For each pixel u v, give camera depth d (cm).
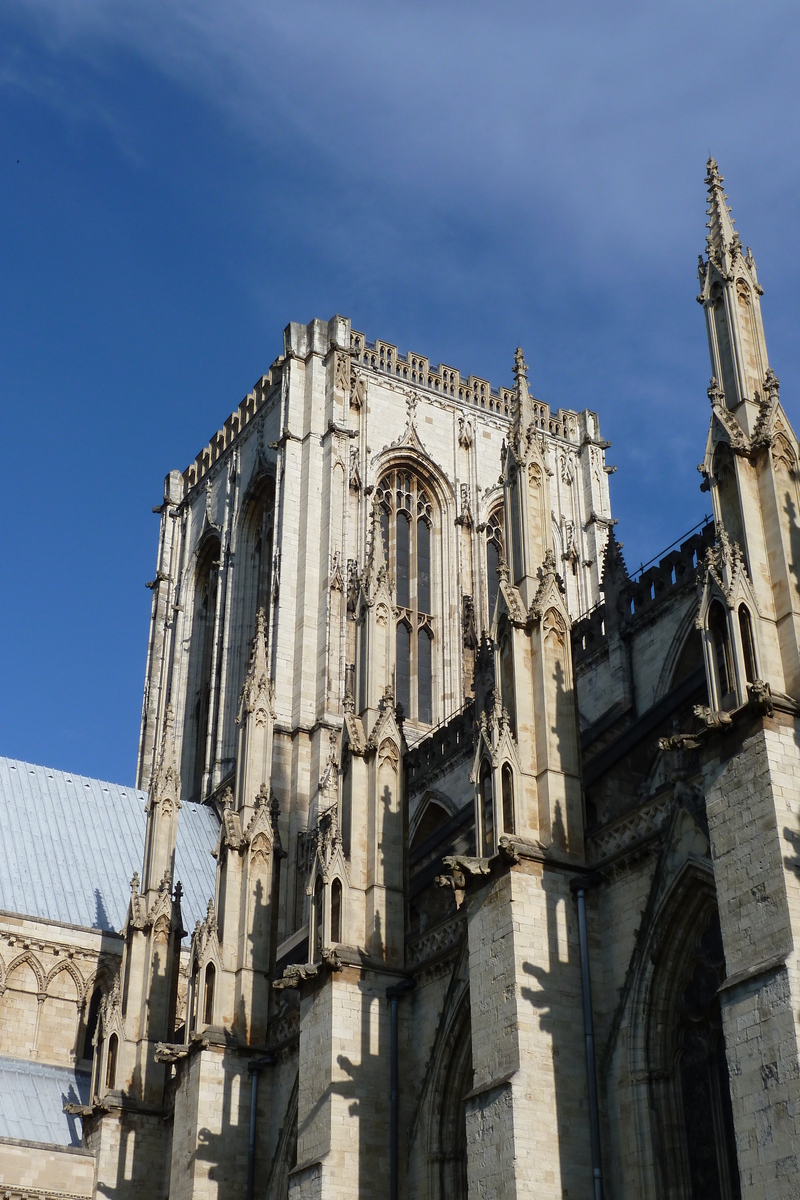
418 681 14112
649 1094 5650
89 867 12438
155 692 16275
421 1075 7162
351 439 14488
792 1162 4491
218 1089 8481
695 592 8625
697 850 5669
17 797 12862
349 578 13712
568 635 6812
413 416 15088
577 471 16175
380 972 7475
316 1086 7250
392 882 7750
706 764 5284
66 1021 11244
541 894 6150
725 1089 5434
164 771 11019
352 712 8275
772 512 5584
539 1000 5922
